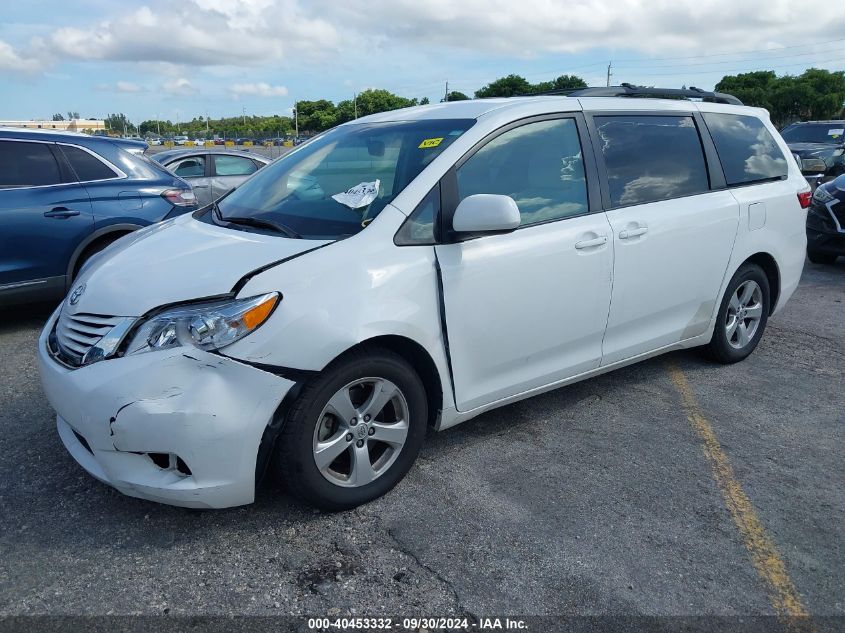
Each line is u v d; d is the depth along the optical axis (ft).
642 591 8.64
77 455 9.75
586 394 14.76
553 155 12.25
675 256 13.85
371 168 11.50
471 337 10.92
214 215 12.25
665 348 14.69
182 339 8.75
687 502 10.66
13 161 18.35
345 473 10.23
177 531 9.62
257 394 8.82
